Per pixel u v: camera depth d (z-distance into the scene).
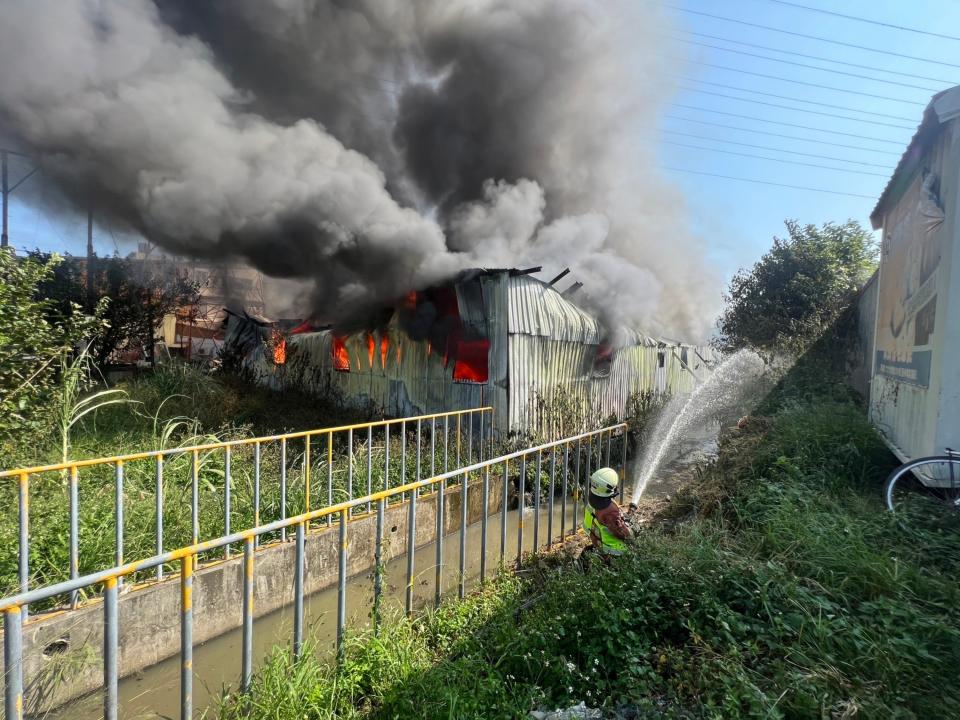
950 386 4.87
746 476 5.89
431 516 6.10
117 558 4.07
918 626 2.95
